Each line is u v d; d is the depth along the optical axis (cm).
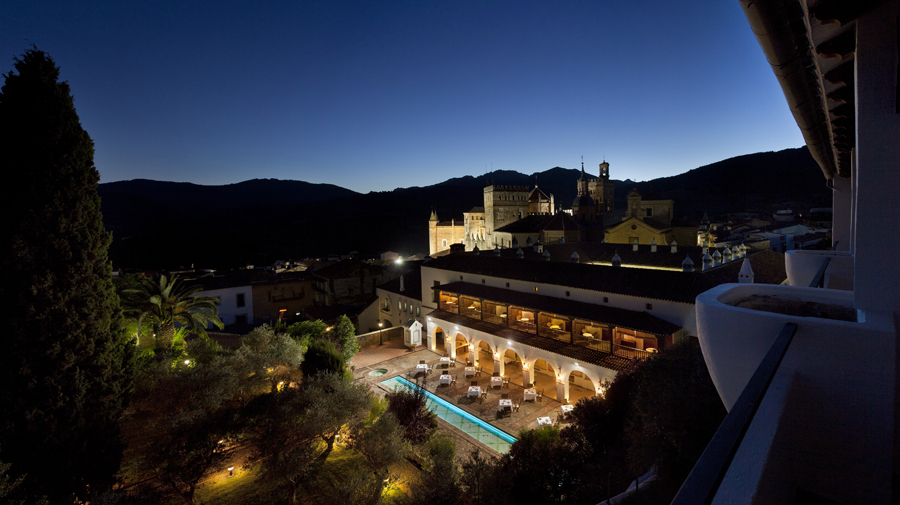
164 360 2105
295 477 1733
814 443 417
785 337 405
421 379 3294
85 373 1487
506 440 2384
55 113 1459
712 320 512
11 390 1327
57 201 1448
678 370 1271
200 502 1806
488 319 3481
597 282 2883
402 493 1877
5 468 1141
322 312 5134
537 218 7512
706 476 232
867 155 429
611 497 1391
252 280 5688
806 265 1112
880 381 385
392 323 4888
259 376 2212
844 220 1430
